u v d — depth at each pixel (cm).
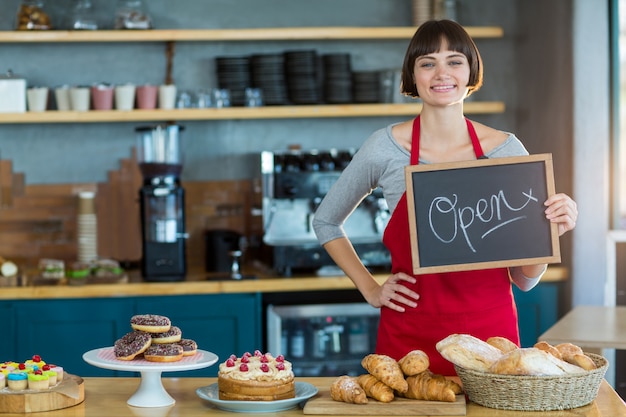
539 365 208
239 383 219
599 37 468
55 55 526
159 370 220
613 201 496
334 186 284
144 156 472
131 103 493
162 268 468
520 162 242
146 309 458
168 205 468
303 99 506
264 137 541
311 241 479
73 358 455
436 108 260
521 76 544
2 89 485
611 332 320
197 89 524
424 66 255
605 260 474
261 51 537
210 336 462
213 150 538
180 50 533
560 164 489
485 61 553
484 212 241
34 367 230
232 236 499
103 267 469
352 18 543
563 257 489
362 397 212
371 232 488
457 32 254
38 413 217
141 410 219
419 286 262
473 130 263
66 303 454
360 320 484
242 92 507
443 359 259
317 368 480
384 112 502
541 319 479
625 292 477
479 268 240
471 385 215
